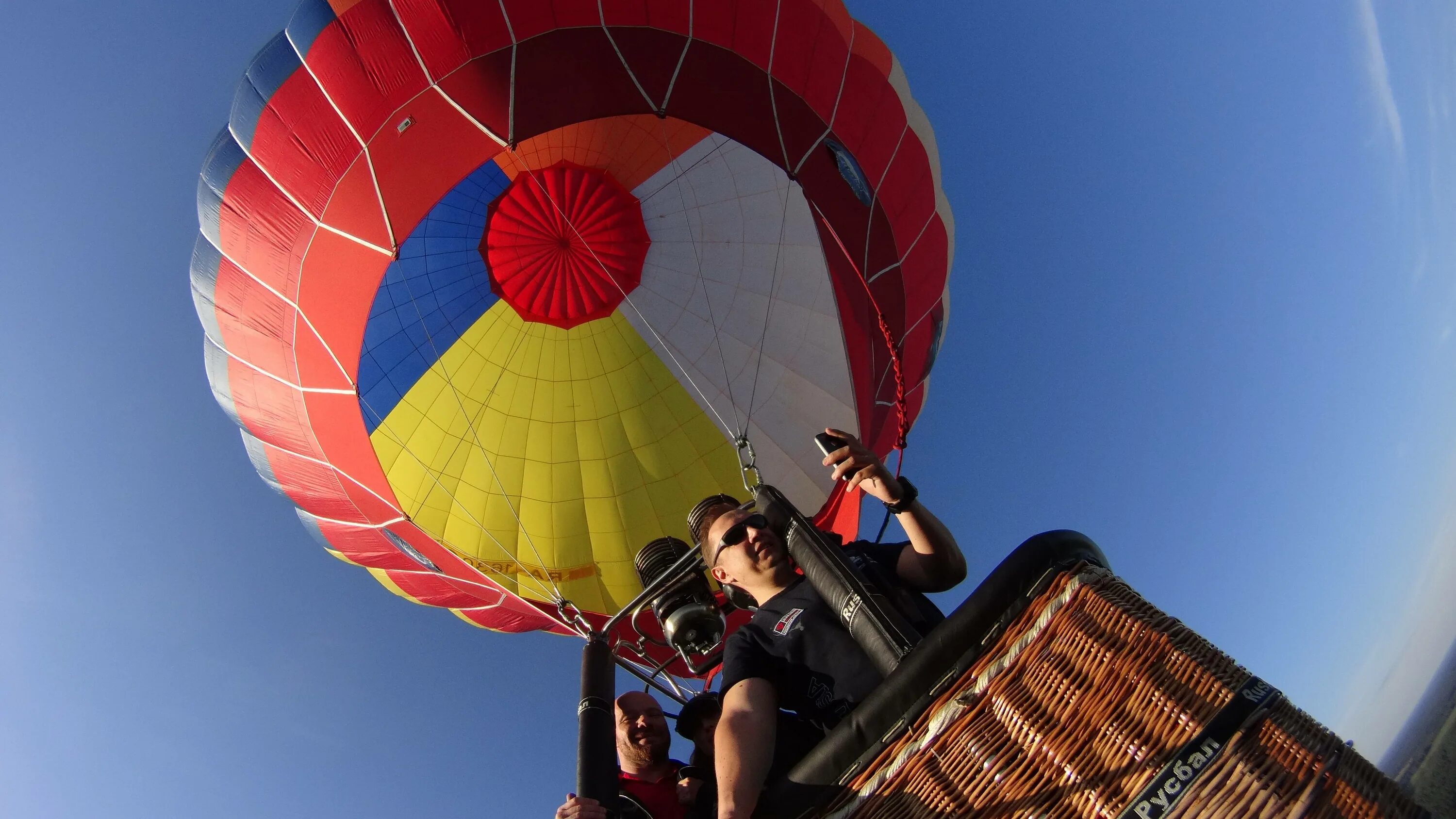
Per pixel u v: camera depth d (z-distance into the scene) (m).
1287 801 1.32
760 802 1.73
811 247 10.10
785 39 7.41
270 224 7.38
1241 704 1.42
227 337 7.98
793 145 7.70
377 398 10.18
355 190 7.12
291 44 7.23
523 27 6.88
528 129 7.10
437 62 6.91
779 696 2.23
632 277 10.71
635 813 2.88
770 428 10.42
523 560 10.22
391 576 9.92
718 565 2.70
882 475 2.48
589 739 2.39
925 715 1.60
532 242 10.52
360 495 8.17
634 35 7.02
